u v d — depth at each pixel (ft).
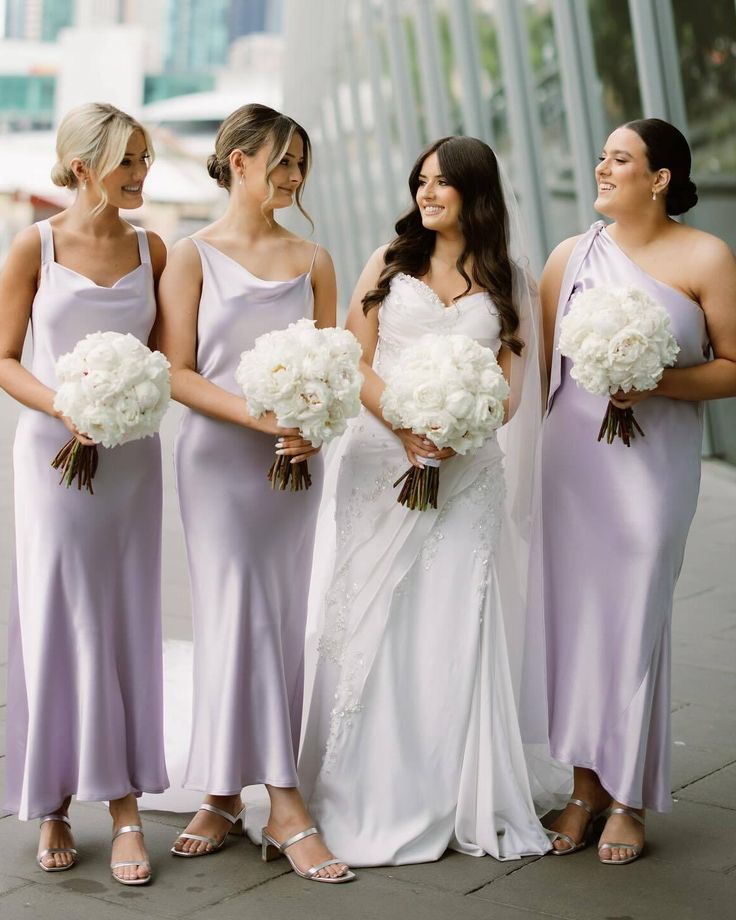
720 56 26.27
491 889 10.78
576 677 11.96
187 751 12.71
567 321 11.18
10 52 202.80
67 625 11.03
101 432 10.35
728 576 22.82
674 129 11.78
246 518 11.40
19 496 11.21
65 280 11.09
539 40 34.19
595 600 11.89
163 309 11.51
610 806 12.32
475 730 11.62
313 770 11.89
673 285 11.78
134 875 10.68
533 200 36.09
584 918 10.24
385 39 55.62
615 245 12.04
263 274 11.58
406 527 11.79
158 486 11.48
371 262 12.34
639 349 10.84
